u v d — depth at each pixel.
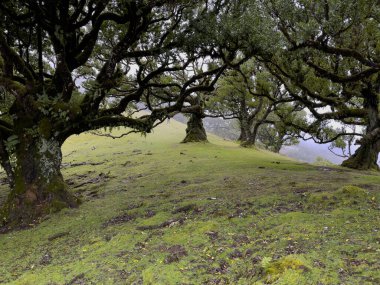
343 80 16.30
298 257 5.20
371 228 6.60
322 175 14.80
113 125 14.41
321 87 21.48
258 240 6.79
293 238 6.49
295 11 13.36
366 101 21.38
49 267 7.32
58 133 12.95
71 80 12.78
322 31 13.21
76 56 14.23
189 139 34.03
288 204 9.34
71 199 13.05
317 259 5.30
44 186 12.62
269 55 15.08
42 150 12.62
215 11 14.15
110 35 16.92
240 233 7.46
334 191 10.06
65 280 6.40
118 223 10.05
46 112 12.55
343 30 12.75
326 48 13.95
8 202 12.47
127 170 22.25
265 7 13.59
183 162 22.64
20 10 14.76
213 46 13.78
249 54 13.67
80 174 23.11
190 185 14.84
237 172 16.98
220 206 9.91
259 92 28.42
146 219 9.85
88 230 9.88
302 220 7.62
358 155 21.58
